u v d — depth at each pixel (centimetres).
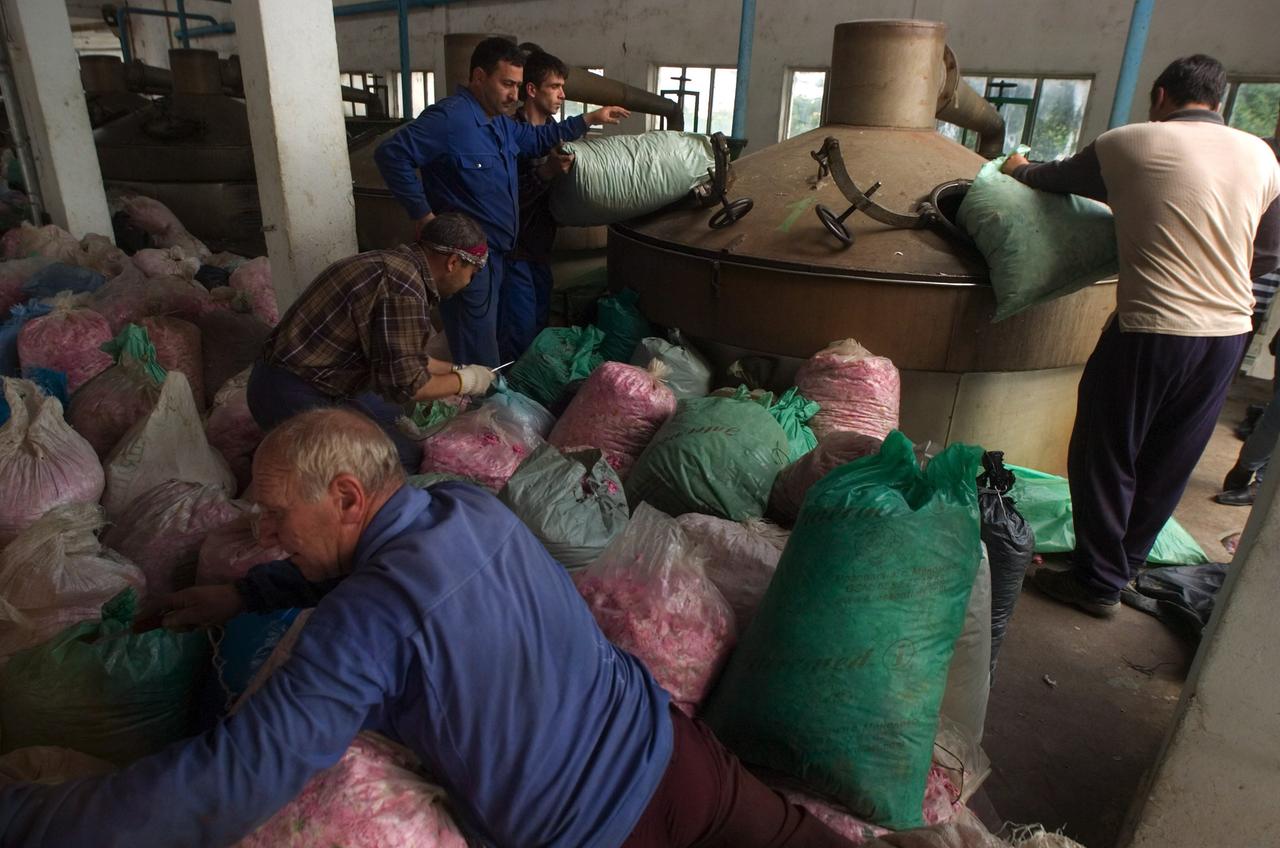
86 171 525
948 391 287
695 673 152
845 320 280
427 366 204
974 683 177
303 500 100
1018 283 252
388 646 94
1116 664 239
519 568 104
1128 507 248
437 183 299
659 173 326
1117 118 379
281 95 286
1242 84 536
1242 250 223
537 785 102
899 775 137
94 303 360
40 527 175
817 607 141
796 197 309
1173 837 151
